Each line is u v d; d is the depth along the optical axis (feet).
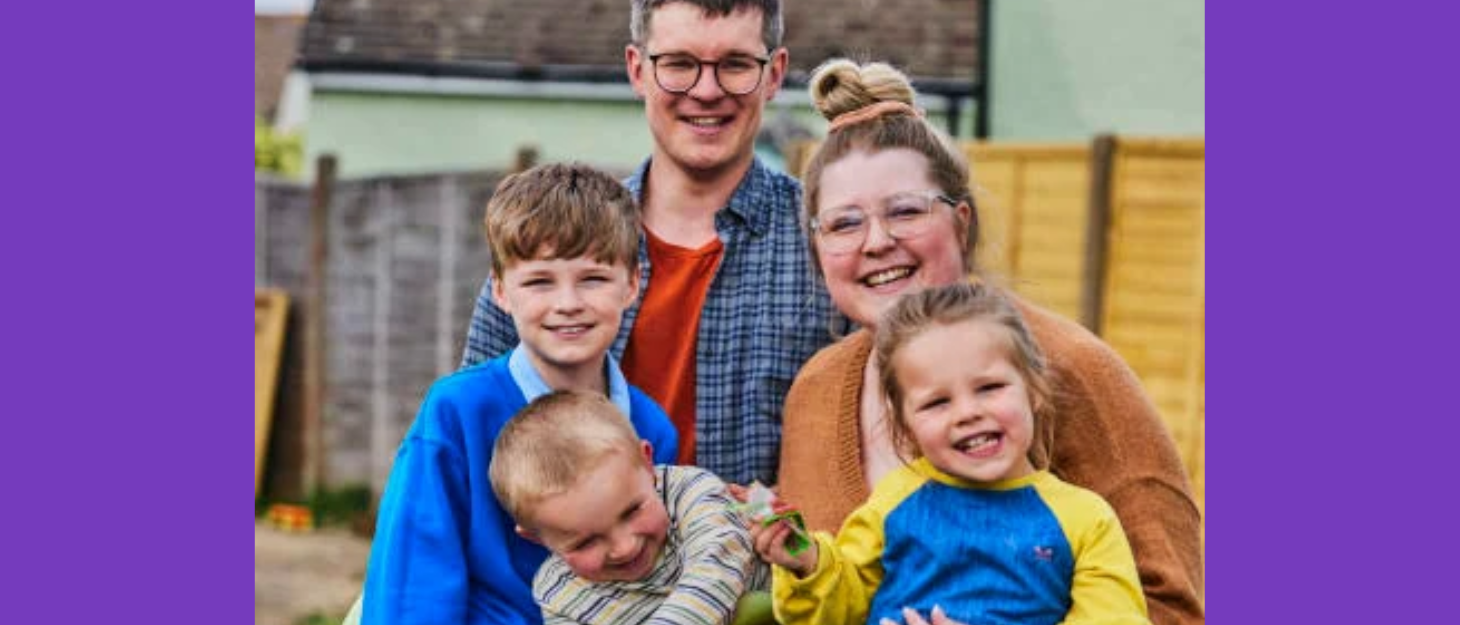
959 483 10.41
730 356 12.54
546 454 10.41
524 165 29.94
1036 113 38.34
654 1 12.45
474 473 10.94
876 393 11.20
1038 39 38.24
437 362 31.27
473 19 40.93
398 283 31.89
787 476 11.57
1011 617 10.09
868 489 11.23
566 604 10.66
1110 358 10.88
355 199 32.48
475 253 30.58
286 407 33.58
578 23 40.50
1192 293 25.26
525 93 39.86
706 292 12.62
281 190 33.58
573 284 10.89
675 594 10.34
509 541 11.03
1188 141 25.27
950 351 10.12
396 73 40.06
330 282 32.96
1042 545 10.14
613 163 39.99
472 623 10.83
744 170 12.77
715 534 10.58
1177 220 25.44
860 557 10.55
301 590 26.55
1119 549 10.17
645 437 11.62
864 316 11.14
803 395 11.60
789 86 36.35
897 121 11.27
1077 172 26.63
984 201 11.51
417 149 40.65
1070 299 26.71
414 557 10.71
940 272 11.12
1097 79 38.04
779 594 10.33
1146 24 37.70
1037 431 10.55
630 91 39.50
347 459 33.01
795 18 39.27
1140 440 10.73
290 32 62.69
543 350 10.96
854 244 11.07
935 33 38.93
